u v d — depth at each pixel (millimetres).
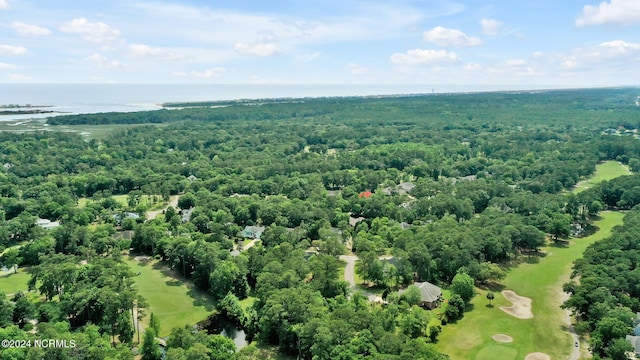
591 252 149875
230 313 126688
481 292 143500
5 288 137000
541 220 192750
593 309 117062
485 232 165000
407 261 144500
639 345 105750
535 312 130875
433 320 125188
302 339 104688
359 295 124438
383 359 89438
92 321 116438
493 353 110250
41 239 160500
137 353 106438
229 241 169125
